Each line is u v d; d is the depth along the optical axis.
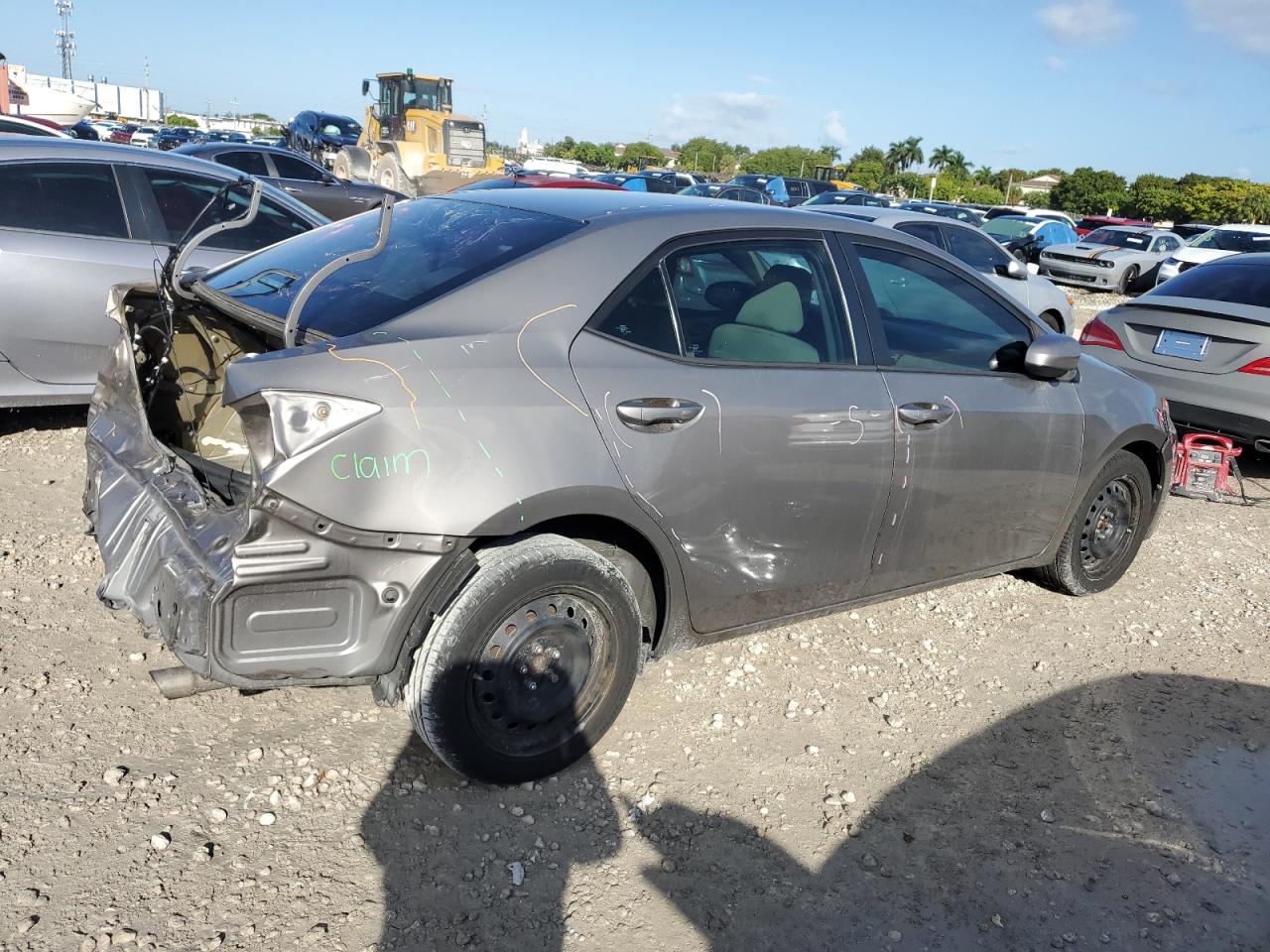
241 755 3.00
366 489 2.49
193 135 39.72
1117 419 4.39
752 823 2.93
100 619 3.66
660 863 2.74
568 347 2.86
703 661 3.80
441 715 2.70
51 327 5.27
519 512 2.67
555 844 2.77
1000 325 4.04
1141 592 4.95
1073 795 3.23
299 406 2.42
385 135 26.17
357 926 2.41
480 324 2.78
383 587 2.56
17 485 4.81
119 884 2.45
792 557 3.39
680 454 2.98
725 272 3.27
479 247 3.07
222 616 2.44
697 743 3.29
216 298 3.17
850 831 2.94
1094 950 2.59
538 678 2.91
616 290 2.99
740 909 2.60
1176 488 6.75
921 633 4.28
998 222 24.00
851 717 3.56
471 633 2.68
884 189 97.44
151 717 3.12
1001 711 3.71
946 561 3.95
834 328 3.48
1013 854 2.92
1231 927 2.71
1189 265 20.58
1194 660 4.27
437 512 2.56
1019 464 3.99
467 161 25.56
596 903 2.57
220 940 2.32
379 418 2.49
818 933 2.55
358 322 2.79
